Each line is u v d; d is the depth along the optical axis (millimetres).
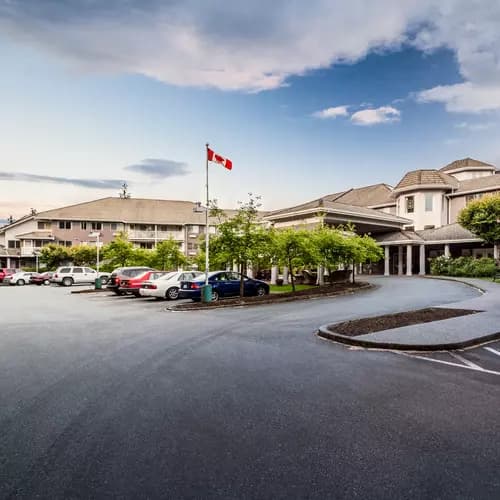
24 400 5238
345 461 3547
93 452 3766
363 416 4559
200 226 62000
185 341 9094
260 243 18344
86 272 38906
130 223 58969
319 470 3402
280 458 3611
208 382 5930
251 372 6438
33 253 54188
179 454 3709
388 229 39781
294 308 15211
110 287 23531
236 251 18047
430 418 4484
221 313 14312
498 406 4844
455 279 26578
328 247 23188
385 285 25172
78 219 56625
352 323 10398
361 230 40750
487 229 29594
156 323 11992
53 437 4102
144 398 5262
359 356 7465
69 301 20375
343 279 29078
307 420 4457
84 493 3104
